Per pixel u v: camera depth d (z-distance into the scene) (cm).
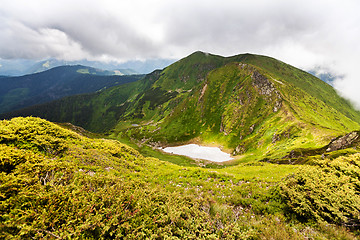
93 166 1522
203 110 18562
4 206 670
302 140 8456
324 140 7412
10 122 1584
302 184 1288
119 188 1005
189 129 17500
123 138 18538
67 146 1653
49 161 1152
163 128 19138
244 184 1667
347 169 1382
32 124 1741
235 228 862
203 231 832
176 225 869
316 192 1130
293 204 1117
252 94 16100
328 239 861
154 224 839
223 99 18312
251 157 9981
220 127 15900
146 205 937
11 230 634
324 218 1015
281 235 845
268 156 8650
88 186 964
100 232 724
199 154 12525
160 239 788
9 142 1289
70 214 734
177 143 15900
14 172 820
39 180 872
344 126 13625
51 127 1942
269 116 13225
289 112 11725
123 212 832
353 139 5706
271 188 1428
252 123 13962
